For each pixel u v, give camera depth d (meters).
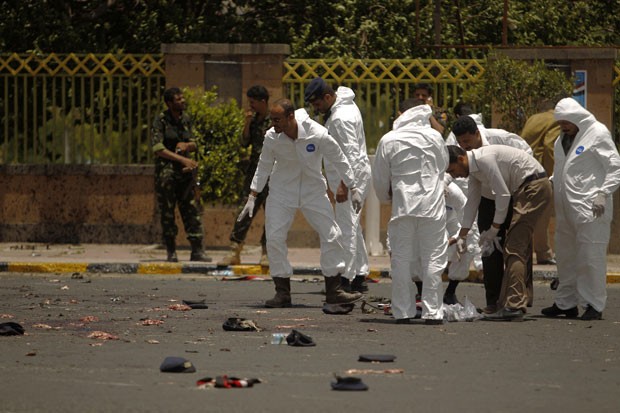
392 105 41.72
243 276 35.22
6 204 42.91
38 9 46.72
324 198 27.92
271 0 49.34
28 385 18.20
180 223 42.12
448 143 33.94
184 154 37.47
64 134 42.91
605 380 19.06
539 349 22.33
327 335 23.89
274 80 41.34
